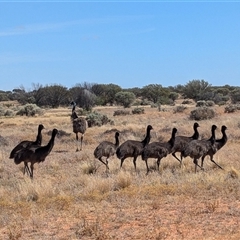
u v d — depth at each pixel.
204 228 10.64
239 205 12.76
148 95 112.19
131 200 13.74
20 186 15.85
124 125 43.78
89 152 26.66
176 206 12.94
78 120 28.84
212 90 115.75
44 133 38.97
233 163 20.70
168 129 37.12
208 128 36.81
